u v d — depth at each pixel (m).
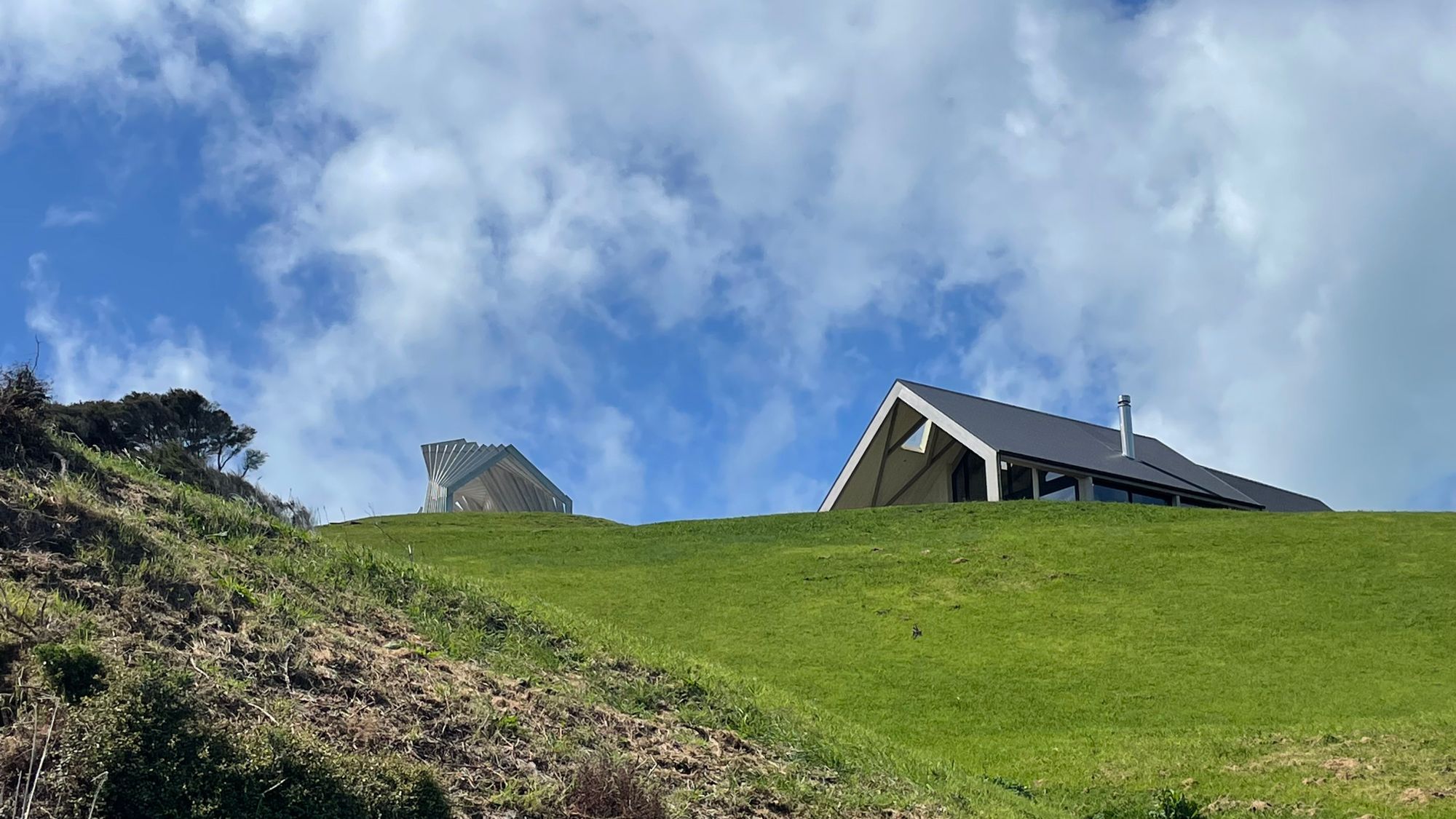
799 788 10.82
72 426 16.94
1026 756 18.23
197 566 10.59
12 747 6.78
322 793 7.33
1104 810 15.58
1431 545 31.50
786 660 24.11
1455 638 24.30
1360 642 24.34
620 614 27.62
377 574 13.62
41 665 7.39
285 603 10.87
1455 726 18.66
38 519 9.81
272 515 15.45
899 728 19.81
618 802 8.93
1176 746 18.48
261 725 7.85
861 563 32.69
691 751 11.08
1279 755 17.77
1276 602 27.44
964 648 25.00
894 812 11.06
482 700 10.14
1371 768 16.81
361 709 9.12
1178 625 26.14
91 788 6.54
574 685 12.05
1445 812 14.84
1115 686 22.20
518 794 8.69
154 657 8.33
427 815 7.80
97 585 9.20
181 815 6.68
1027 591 29.41
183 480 15.01
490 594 14.91
